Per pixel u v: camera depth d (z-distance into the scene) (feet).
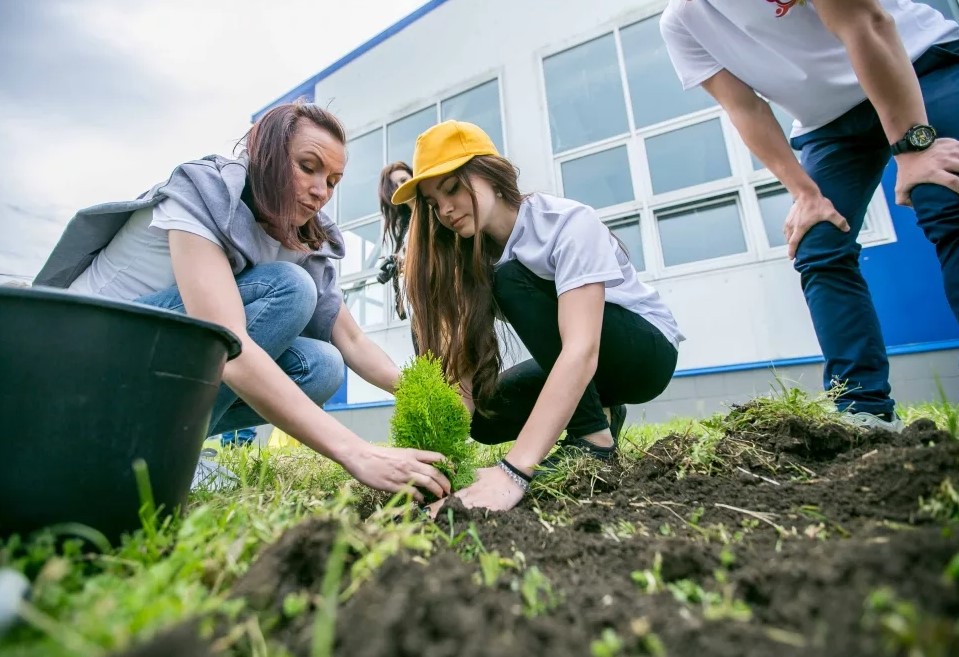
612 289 6.03
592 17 19.65
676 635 1.68
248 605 1.96
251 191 5.11
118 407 2.54
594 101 19.35
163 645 1.39
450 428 4.32
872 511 3.04
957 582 1.68
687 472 4.64
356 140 25.84
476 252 5.43
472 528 2.93
